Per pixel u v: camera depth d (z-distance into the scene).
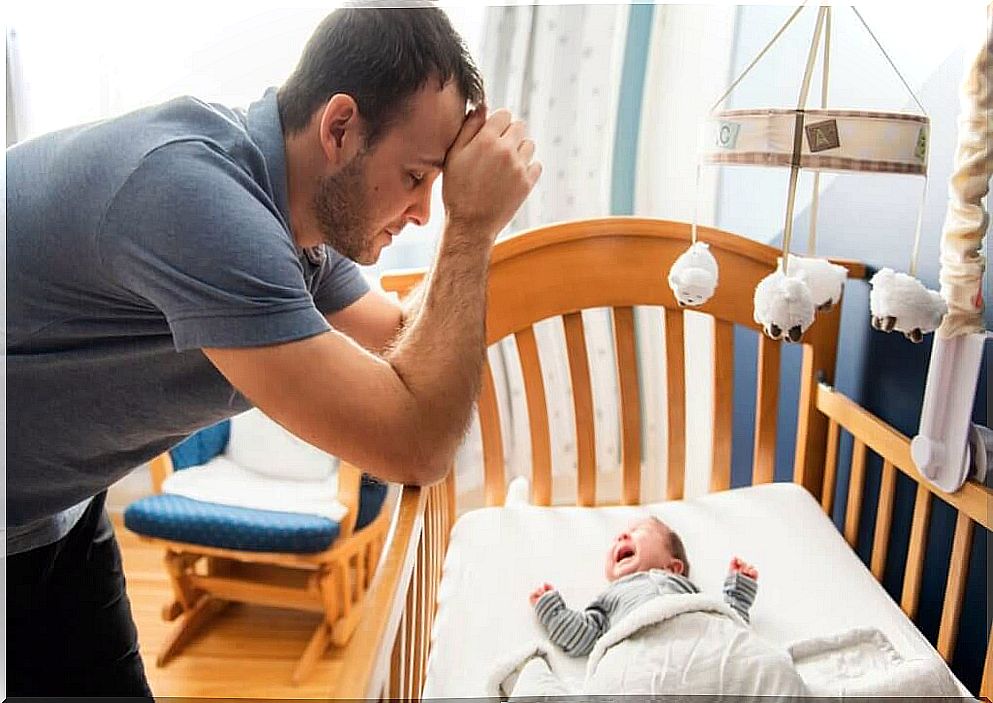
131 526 1.98
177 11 2.15
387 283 1.61
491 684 1.19
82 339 0.95
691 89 2.14
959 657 1.36
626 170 2.27
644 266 1.60
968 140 1.01
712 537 1.50
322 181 1.00
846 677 1.16
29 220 0.89
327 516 1.95
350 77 0.95
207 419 1.04
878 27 1.50
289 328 0.85
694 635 1.18
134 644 1.26
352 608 2.11
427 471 0.94
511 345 2.29
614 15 2.13
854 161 1.04
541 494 1.68
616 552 1.45
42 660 1.13
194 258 0.83
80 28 2.09
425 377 0.94
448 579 1.43
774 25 1.81
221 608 2.22
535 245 1.59
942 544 1.39
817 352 1.61
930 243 1.35
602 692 1.14
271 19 2.17
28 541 1.06
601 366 2.36
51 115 2.08
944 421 1.17
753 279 1.61
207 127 0.92
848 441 1.65
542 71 2.16
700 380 2.26
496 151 0.98
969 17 1.23
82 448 1.01
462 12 2.09
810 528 1.50
